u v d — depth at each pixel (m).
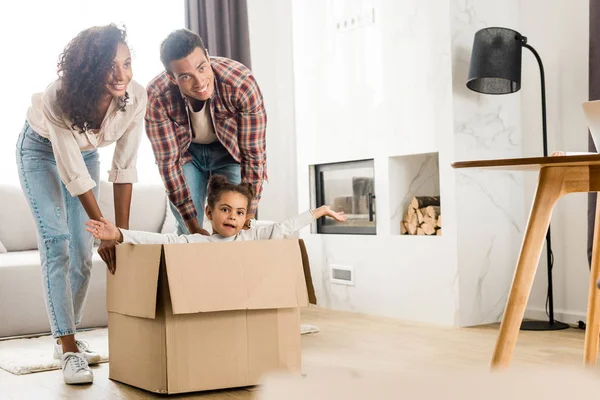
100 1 4.71
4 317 3.62
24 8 4.45
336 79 4.38
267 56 5.37
